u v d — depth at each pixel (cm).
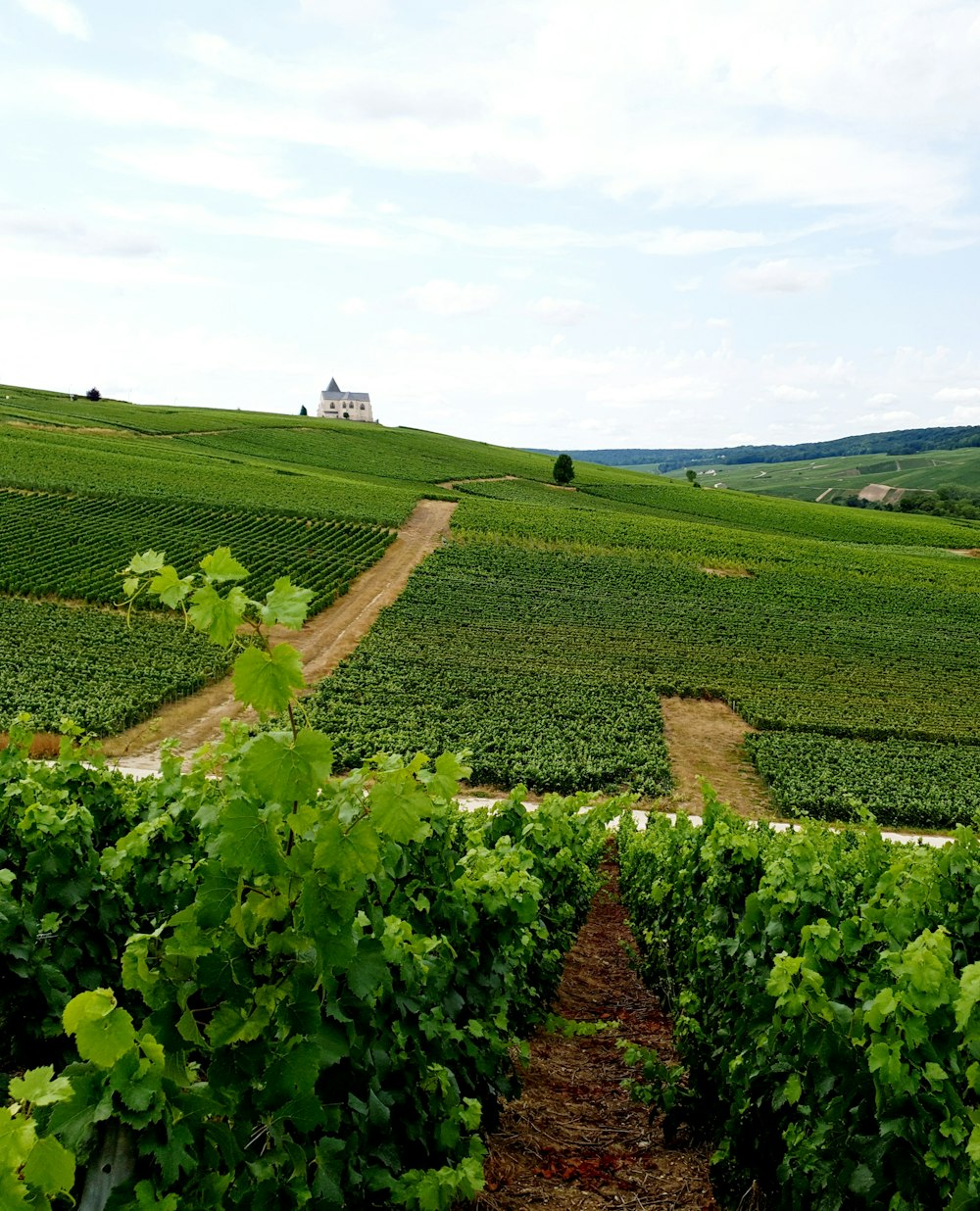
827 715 3819
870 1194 404
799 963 477
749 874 788
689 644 4891
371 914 453
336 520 6812
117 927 698
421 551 6425
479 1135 610
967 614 6134
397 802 321
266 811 319
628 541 7381
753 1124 557
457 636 4575
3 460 7356
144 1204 279
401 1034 470
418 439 14725
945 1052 410
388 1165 435
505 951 700
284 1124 360
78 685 3175
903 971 416
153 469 7938
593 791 2845
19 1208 230
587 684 3969
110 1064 271
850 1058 457
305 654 4094
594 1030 874
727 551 7469
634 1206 560
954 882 628
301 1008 333
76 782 835
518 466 13112
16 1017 591
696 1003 815
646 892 1421
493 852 792
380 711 3350
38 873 645
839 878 836
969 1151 333
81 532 5697
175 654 3688
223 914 324
